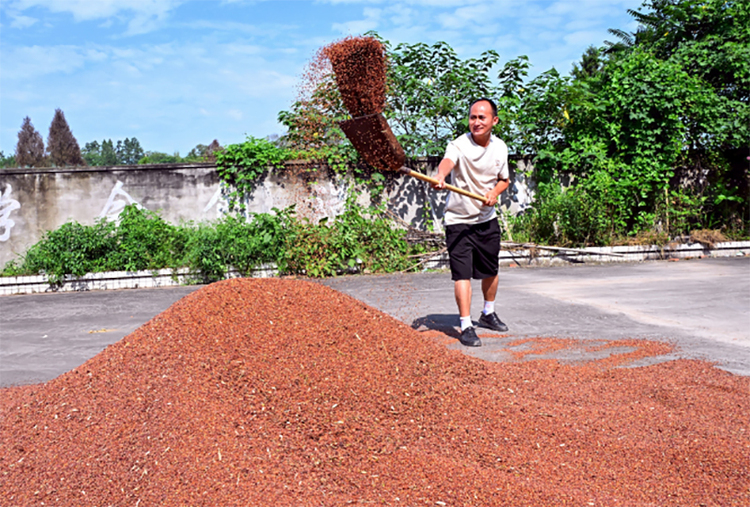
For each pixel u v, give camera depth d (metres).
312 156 11.08
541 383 3.63
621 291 7.73
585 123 11.95
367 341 3.38
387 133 4.05
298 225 10.50
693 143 12.48
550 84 11.45
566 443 2.69
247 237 10.12
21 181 10.50
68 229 9.89
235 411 2.72
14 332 6.24
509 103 11.46
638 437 2.76
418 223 11.46
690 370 3.89
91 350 5.28
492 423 2.88
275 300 3.56
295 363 3.09
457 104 11.49
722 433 2.78
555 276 9.44
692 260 11.25
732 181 12.64
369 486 2.27
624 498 2.19
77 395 2.94
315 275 10.15
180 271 9.85
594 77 12.73
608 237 11.59
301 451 2.52
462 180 5.06
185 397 2.78
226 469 2.34
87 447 2.56
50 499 2.26
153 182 10.77
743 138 12.16
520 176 11.73
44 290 9.59
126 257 9.87
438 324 5.89
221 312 3.38
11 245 10.52
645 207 12.05
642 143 11.52
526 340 5.08
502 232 11.41
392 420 2.83
